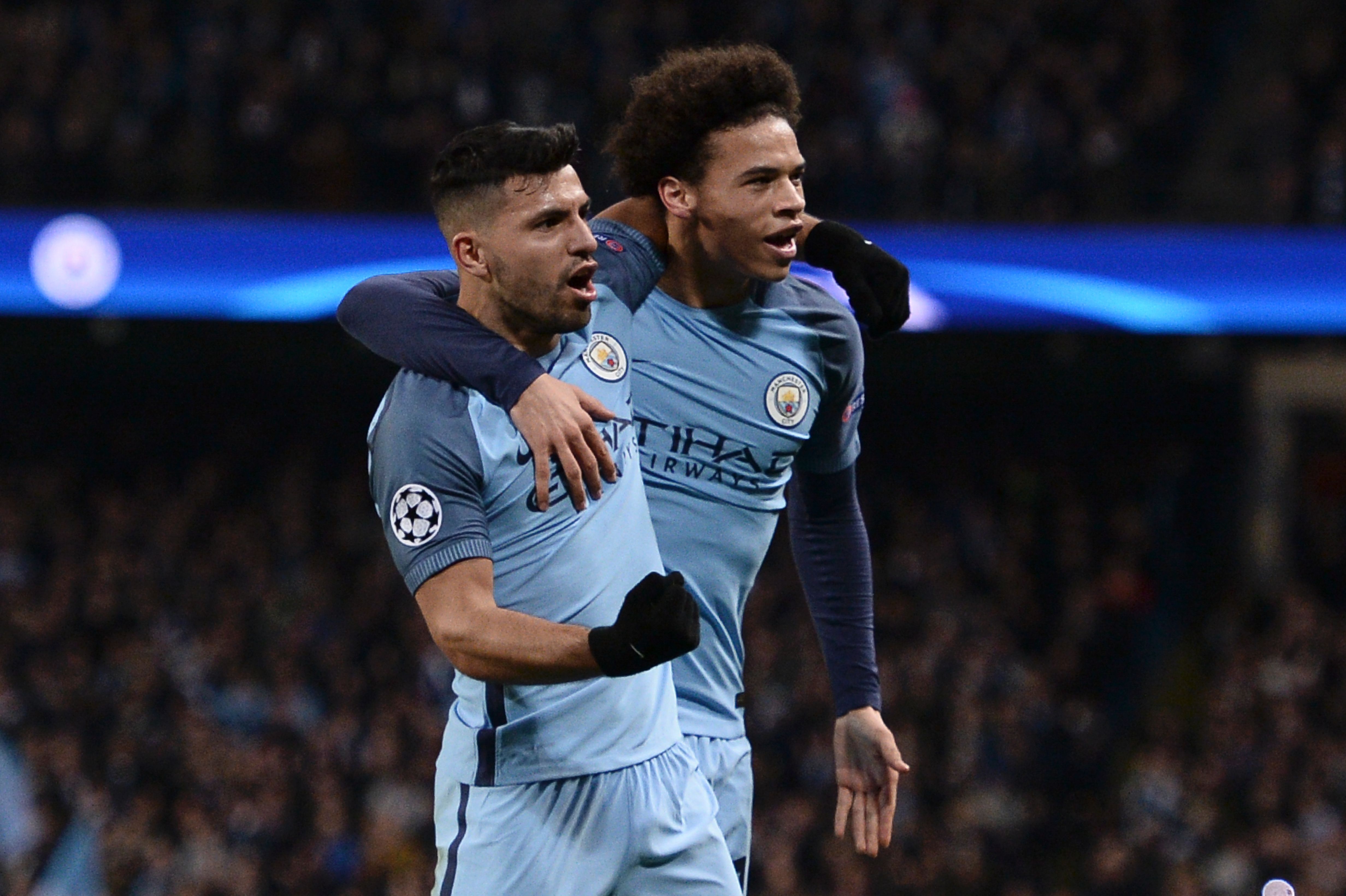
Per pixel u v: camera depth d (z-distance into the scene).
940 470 22.78
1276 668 17.20
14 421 22.38
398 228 18.53
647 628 3.16
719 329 4.24
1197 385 22.52
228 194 18.59
